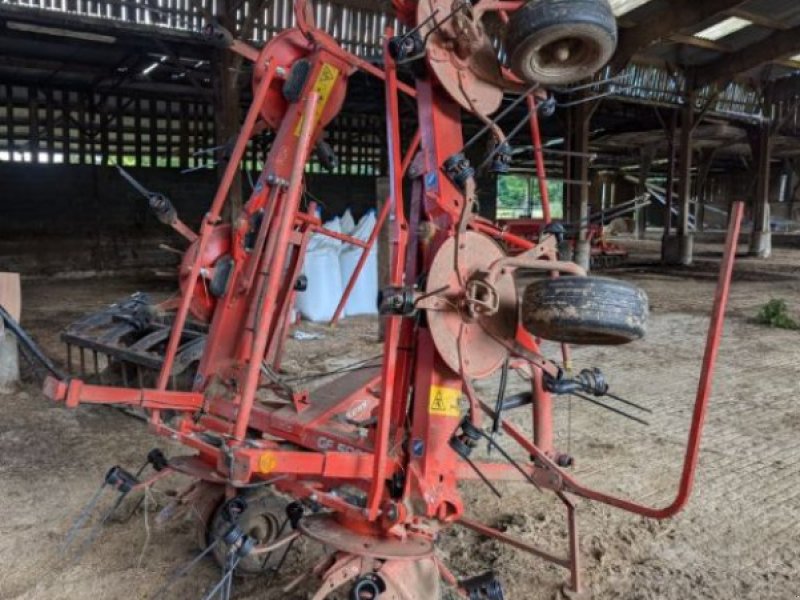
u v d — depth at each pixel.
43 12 7.49
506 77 2.22
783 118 16.72
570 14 1.79
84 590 2.43
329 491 2.21
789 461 3.81
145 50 10.10
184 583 2.47
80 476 3.42
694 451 1.77
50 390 2.30
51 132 12.23
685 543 2.88
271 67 2.77
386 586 1.86
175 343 2.69
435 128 2.13
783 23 11.88
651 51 12.95
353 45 9.32
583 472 3.61
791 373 5.77
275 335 3.09
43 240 12.22
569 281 1.83
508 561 2.69
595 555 2.76
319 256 7.43
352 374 3.06
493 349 2.12
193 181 13.59
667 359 6.20
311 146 2.96
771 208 26.28
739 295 10.44
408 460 2.12
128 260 13.01
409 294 1.89
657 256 17.75
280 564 2.46
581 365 5.90
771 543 2.89
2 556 2.65
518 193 31.33
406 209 5.88
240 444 1.97
